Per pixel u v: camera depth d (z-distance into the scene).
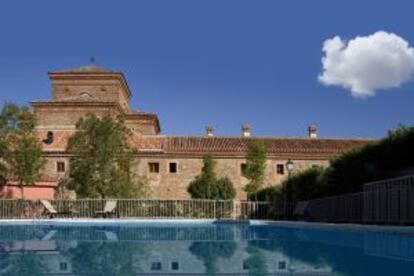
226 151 53.12
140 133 58.22
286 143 56.00
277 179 53.12
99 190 40.91
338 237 19.03
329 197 30.23
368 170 29.84
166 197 52.03
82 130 42.16
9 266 11.33
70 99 56.25
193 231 24.98
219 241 18.44
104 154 41.25
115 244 17.36
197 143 55.06
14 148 41.91
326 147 55.25
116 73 61.38
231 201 38.94
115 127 42.91
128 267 11.27
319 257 12.55
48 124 55.31
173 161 52.75
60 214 37.34
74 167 41.78
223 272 10.36
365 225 22.72
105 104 55.59
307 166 53.69
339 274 9.67
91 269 10.89
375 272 9.81
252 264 11.52
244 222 31.92
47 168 50.72
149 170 52.47
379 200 23.83
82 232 24.41
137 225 30.73
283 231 23.95
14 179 42.28
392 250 13.74
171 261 12.34
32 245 16.86
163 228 27.73
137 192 42.16
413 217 20.61
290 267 10.88
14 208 36.97
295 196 37.41
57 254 13.93
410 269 10.12
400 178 21.91
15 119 42.41
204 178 49.62
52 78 61.66
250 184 49.44
